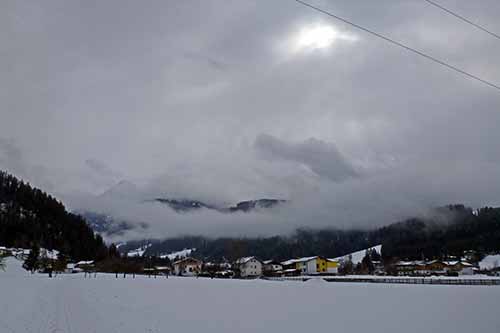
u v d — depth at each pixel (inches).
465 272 4985.2
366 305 1129.4
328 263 5684.1
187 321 805.9
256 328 740.0
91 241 7854.3
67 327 704.4
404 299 1322.6
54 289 1724.9
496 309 1013.8
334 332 706.2
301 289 1903.3
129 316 860.0
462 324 783.1
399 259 6653.5
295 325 774.5
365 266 6082.7
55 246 6658.5
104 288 1847.9
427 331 716.0
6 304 1034.7
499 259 5959.6
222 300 1299.2
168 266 6501.0
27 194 7637.8
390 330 724.0
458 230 7258.9
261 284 2481.5
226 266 5797.2
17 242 5615.2
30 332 651.5
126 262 5772.6
